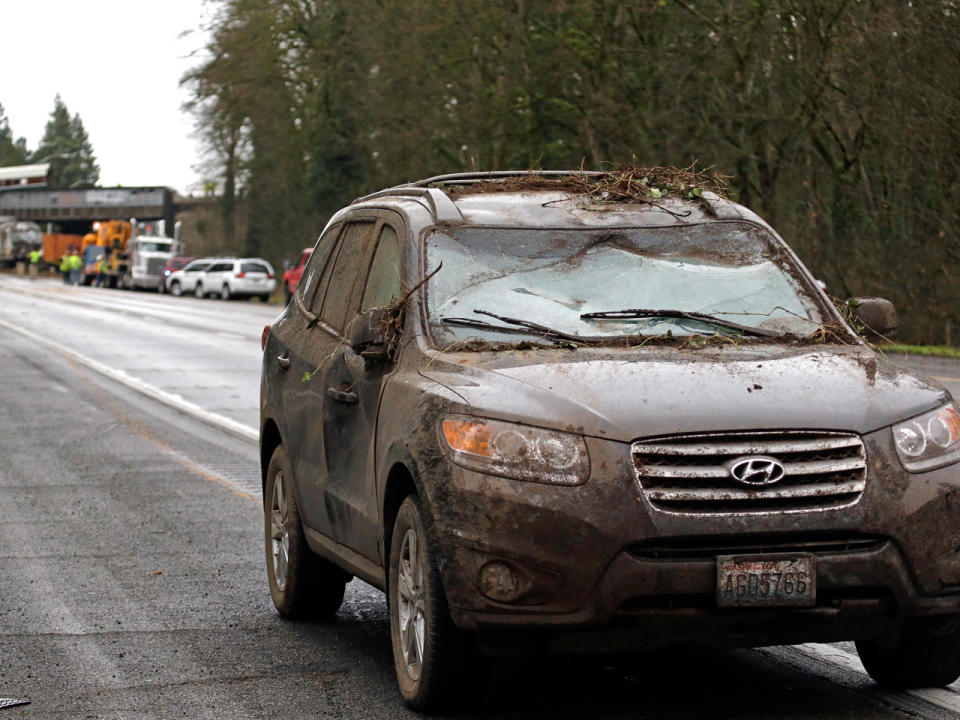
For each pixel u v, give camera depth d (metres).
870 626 13.34
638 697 15.04
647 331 15.52
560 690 15.38
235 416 46.78
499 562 13.12
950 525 13.30
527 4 99.50
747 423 13.12
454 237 16.66
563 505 12.95
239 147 171.12
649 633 13.09
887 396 13.73
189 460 36.69
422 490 13.86
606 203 17.69
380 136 121.88
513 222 17.05
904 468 13.25
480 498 13.21
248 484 32.53
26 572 22.86
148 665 17.03
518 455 13.23
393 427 14.89
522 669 16.27
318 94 143.12
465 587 13.31
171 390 56.03
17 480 33.31
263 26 142.25
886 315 17.00
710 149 87.50
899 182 78.88
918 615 13.29
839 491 13.01
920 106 74.25
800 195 87.06
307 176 170.50
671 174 18.64
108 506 29.50
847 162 82.56
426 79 109.69
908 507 13.12
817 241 86.12
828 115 81.62
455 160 116.69
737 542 12.95
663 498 12.91
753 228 17.38
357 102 127.12
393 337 15.86
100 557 24.12
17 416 47.12
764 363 14.30
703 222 17.42
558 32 94.62
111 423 45.06
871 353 15.23
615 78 91.62
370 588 21.94
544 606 13.02
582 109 96.88
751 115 82.06
